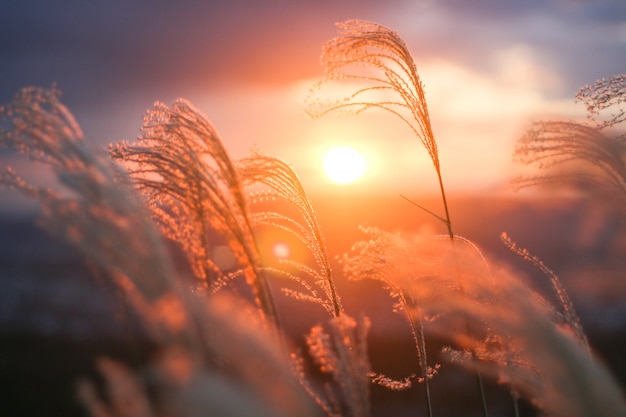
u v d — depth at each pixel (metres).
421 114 3.70
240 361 1.42
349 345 1.88
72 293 17.86
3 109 1.79
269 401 1.36
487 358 3.00
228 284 2.29
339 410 1.81
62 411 11.59
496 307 1.85
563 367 1.71
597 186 3.06
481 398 3.13
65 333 14.99
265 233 3.32
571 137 3.06
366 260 3.28
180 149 2.49
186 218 2.43
